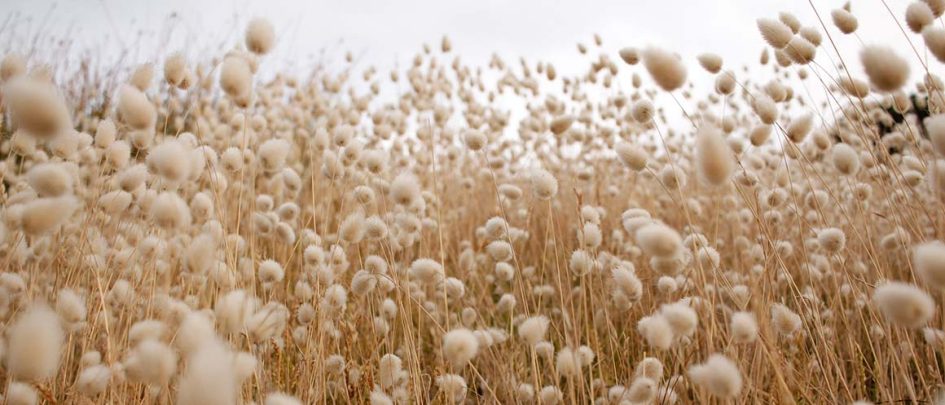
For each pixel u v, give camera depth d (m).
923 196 2.96
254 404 1.55
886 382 1.82
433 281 1.94
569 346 1.70
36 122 0.98
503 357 2.25
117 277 2.22
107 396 1.71
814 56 2.11
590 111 5.02
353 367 2.13
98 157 2.60
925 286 1.78
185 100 4.11
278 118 4.38
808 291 2.32
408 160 3.64
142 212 2.29
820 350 2.08
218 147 3.38
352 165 2.55
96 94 5.64
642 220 1.62
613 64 4.44
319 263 2.09
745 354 1.77
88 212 2.30
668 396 1.79
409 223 2.21
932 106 2.19
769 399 1.75
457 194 4.82
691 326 1.40
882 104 2.99
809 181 2.16
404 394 1.89
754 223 3.04
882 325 1.84
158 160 1.46
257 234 2.64
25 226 1.19
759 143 2.15
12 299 2.08
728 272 2.74
